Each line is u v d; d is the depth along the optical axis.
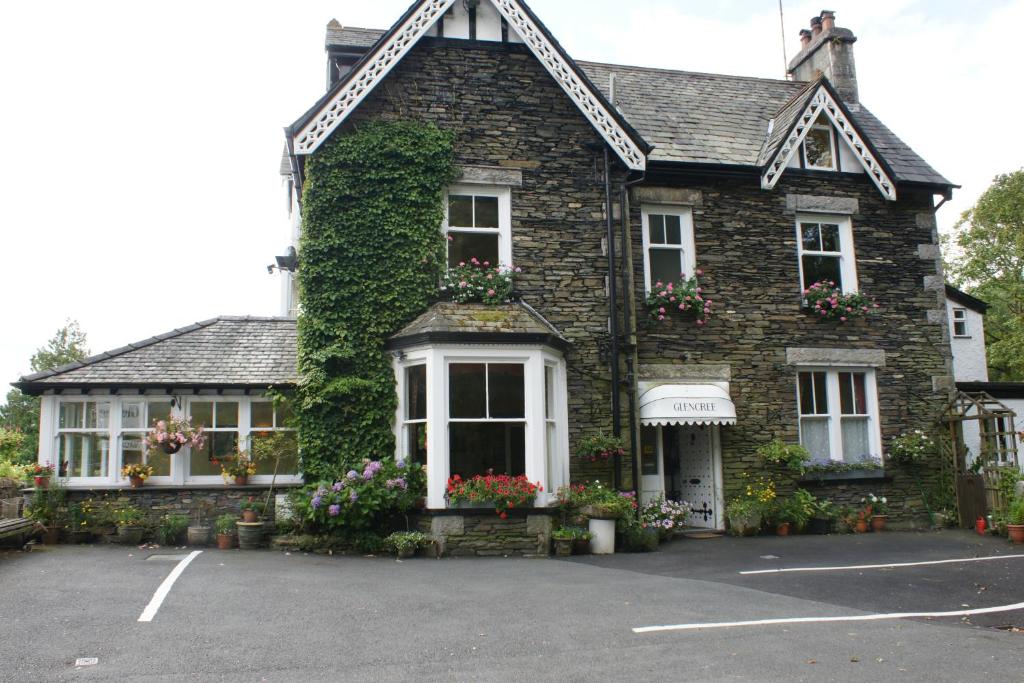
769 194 15.58
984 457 15.07
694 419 13.61
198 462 13.77
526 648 6.85
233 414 13.95
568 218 14.33
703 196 15.27
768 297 15.22
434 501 12.21
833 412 15.35
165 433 13.06
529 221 14.19
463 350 12.62
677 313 14.70
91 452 13.55
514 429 12.75
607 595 8.99
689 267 15.02
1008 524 13.41
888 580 9.95
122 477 13.45
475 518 12.25
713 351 14.78
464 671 6.22
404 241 13.55
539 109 14.52
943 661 6.52
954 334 22.34
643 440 14.88
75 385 13.20
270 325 15.57
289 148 13.80
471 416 12.59
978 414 15.16
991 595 9.09
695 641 7.09
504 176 14.14
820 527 14.55
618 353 14.12
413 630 7.41
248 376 13.74
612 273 14.02
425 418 12.73
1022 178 31.36
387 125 13.80
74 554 11.52
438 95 14.19
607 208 14.23
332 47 15.21
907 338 15.85
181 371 13.74
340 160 13.51
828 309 15.31
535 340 12.81
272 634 7.20
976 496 14.84
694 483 15.03
